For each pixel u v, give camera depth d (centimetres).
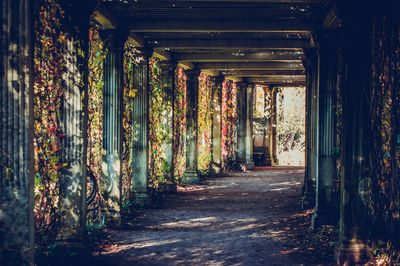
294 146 2173
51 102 479
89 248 504
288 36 816
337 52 648
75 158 491
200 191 1117
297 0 559
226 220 760
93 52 662
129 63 827
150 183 955
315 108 845
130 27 695
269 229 684
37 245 463
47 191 473
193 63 1229
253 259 516
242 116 1688
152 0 579
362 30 495
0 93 319
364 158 496
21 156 323
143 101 864
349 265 486
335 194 680
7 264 323
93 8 505
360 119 497
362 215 496
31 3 388
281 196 1043
